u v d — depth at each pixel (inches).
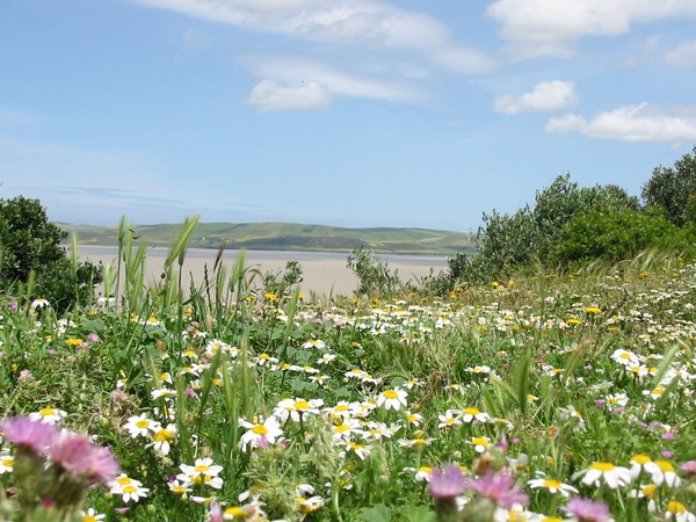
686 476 103.2
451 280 702.5
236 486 121.3
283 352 220.1
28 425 54.4
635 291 391.5
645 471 104.8
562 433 122.9
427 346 231.1
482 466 89.1
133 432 129.2
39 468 53.6
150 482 125.4
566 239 765.3
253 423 127.3
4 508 52.7
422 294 420.2
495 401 154.8
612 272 517.0
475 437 137.2
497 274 667.4
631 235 721.6
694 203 1117.7
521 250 764.0
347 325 273.9
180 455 129.4
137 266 203.0
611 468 102.3
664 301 384.8
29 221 429.7
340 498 116.2
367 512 104.2
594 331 262.4
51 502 51.6
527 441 123.0
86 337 208.1
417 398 189.9
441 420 143.9
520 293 408.8
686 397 172.1
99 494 120.1
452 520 56.6
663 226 749.9
